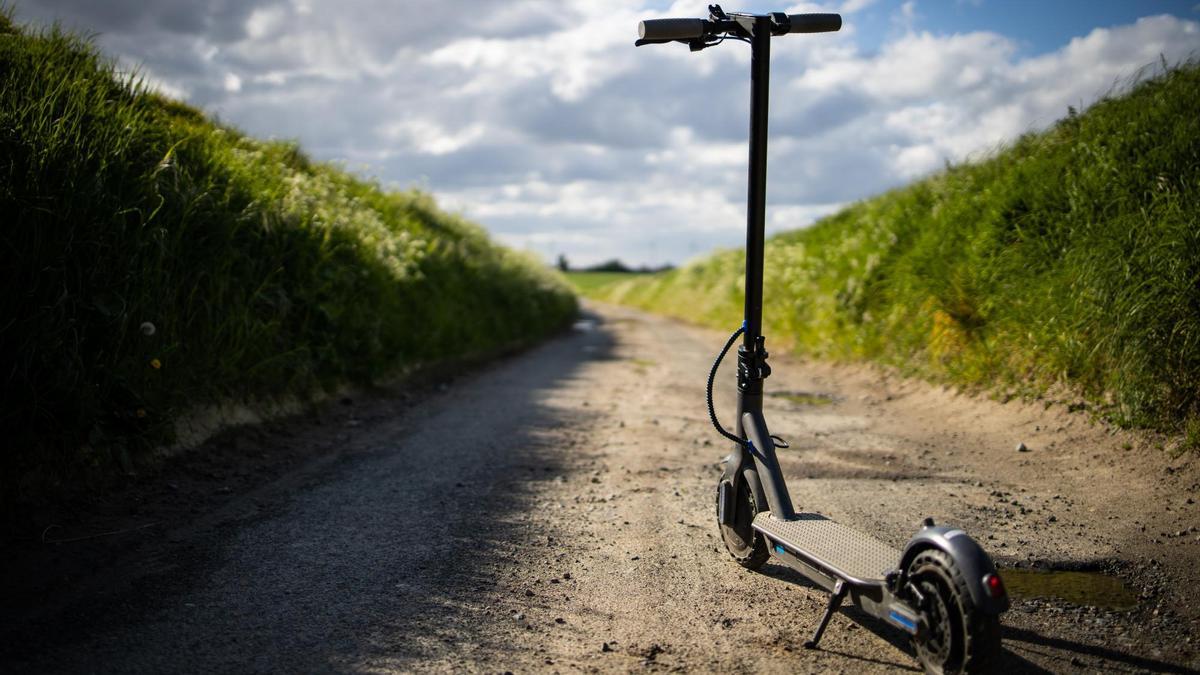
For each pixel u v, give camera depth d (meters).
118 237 4.49
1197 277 4.99
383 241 9.48
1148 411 5.21
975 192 9.91
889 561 2.69
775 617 2.98
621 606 3.07
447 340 11.32
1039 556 3.61
